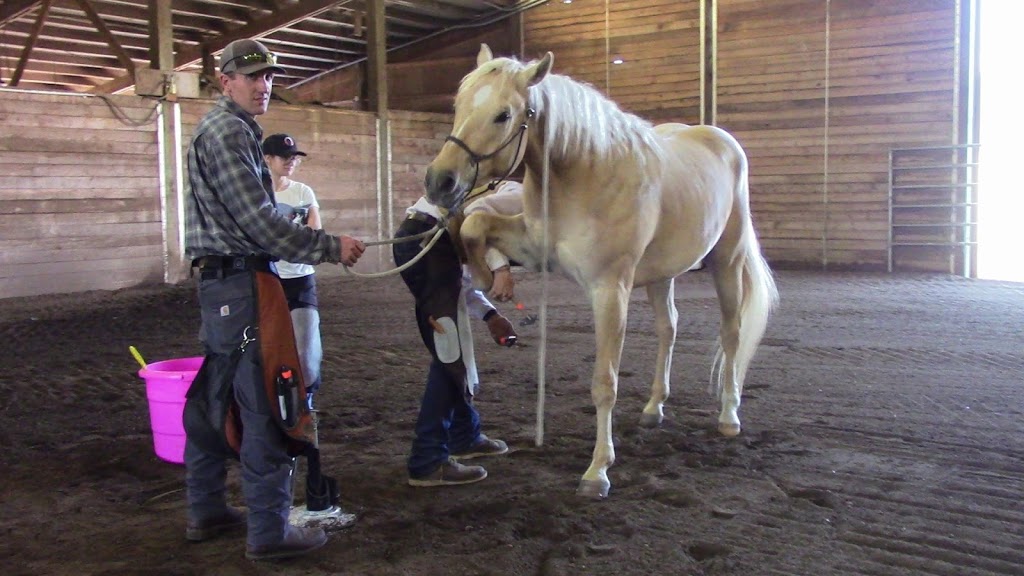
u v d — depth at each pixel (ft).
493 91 10.23
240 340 9.05
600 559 9.16
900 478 11.63
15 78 39.09
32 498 11.39
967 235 39.78
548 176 10.85
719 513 10.34
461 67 53.47
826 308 28.71
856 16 41.52
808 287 34.99
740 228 14.66
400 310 29.71
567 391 17.08
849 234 42.68
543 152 10.70
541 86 10.66
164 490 11.65
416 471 11.51
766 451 12.93
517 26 51.11
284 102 41.86
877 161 41.70
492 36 52.16
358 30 45.62
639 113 47.91
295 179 40.86
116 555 9.48
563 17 49.67
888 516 10.28
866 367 19.08
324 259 9.27
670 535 9.79
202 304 9.30
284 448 9.26
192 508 9.82
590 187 10.95
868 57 41.45
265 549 9.15
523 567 9.05
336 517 10.49
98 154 34.30
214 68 49.11
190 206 9.26
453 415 12.64
